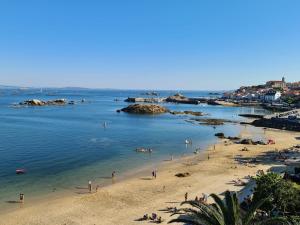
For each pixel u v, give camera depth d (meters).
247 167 69.94
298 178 51.12
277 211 34.34
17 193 52.50
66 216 43.88
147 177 62.66
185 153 85.94
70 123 146.75
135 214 44.62
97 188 55.69
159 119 169.25
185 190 54.56
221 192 53.03
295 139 110.75
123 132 121.56
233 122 159.25
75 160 75.06
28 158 75.75
